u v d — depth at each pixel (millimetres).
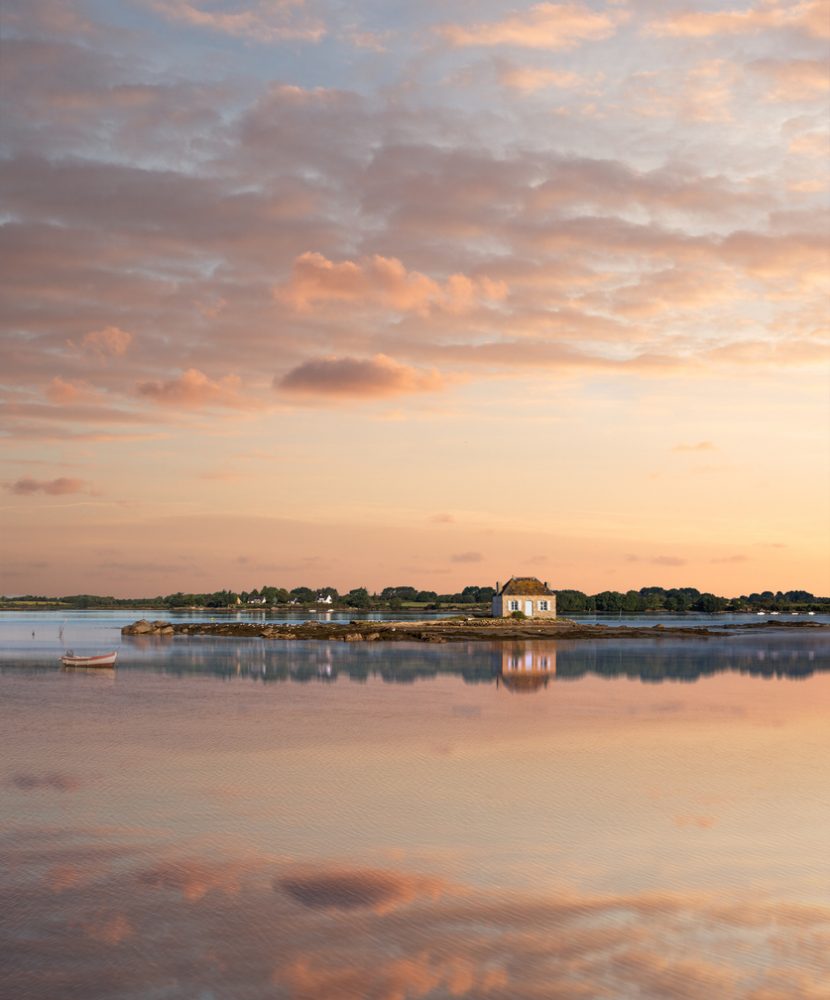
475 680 66062
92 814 27688
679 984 16734
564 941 18609
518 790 30719
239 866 23047
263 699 54719
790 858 23766
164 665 79125
